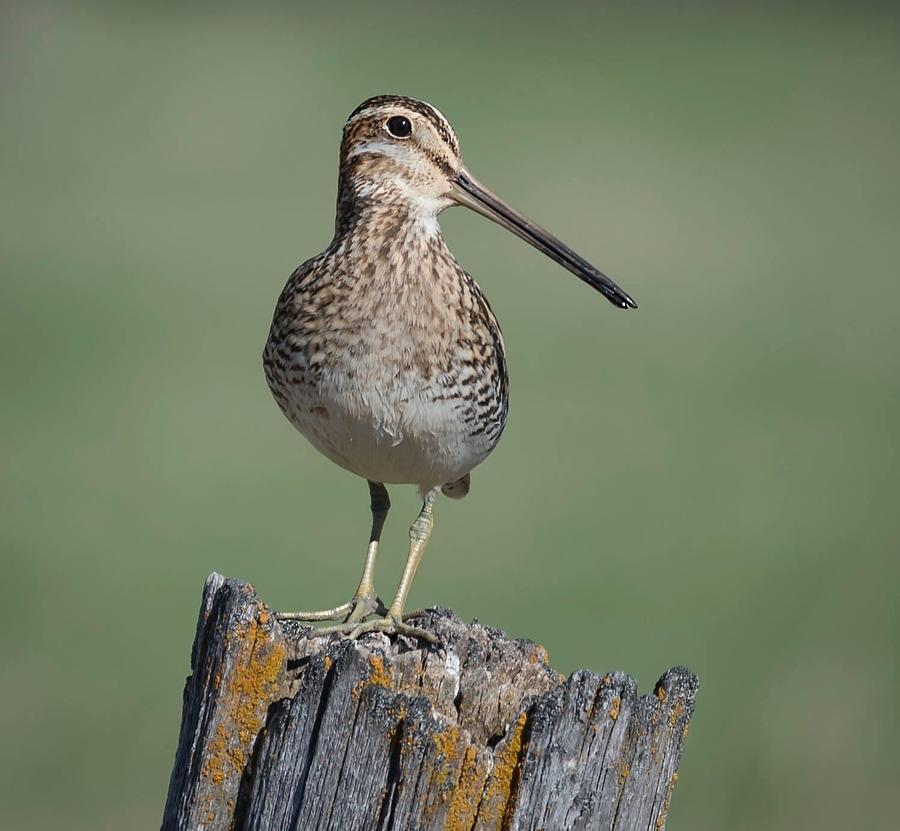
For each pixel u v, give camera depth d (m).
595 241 18.73
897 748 9.70
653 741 4.32
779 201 20.80
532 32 29.66
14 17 25.08
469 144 22.14
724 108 24.98
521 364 15.40
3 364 15.04
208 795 4.39
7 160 21.56
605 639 10.61
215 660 4.43
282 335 6.11
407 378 5.97
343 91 24.84
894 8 32.47
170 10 29.30
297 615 6.15
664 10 32.03
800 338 16.62
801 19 31.53
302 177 21.22
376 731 4.15
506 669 4.64
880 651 10.67
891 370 15.78
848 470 13.43
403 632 5.13
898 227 19.94
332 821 4.17
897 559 11.89
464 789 4.15
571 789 4.22
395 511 12.52
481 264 17.97
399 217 6.20
